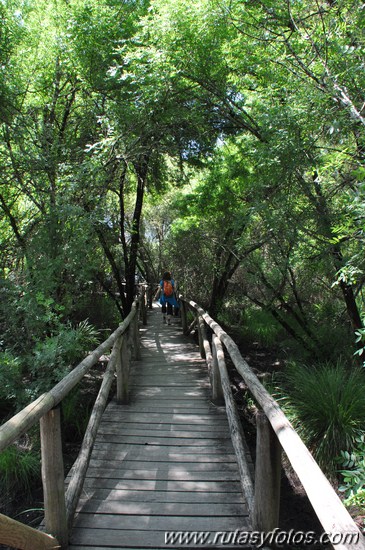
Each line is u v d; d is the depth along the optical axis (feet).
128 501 10.66
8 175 21.42
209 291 44.24
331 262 18.67
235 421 12.61
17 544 6.70
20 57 22.95
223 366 15.61
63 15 23.17
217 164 33.63
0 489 14.29
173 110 23.61
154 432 14.98
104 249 31.71
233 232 27.07
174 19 19.07
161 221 74.38
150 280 71.15
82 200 22.85
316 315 28.71
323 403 16.22
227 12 17.49
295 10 16.84
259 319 37.22
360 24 13.70
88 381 24.36
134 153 24.56
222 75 21.80
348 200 11.37
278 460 8.53
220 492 11.11
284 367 26.89
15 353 18.93
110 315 37.35
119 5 25.21
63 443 17.44
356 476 9.61
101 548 8.85
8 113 21.16
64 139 25.77
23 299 18.28
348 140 14.35
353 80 13.38
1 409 19.80
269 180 18.65
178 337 34.40
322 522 4.72
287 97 16.61
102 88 24.76
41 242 19.83
